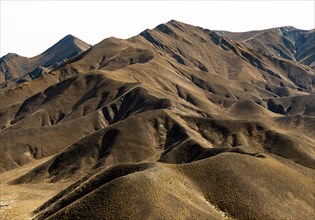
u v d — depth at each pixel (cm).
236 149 9444
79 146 13062
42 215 6431
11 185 11869
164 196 5475
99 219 5084
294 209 6353
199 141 11606
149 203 5284
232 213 5978
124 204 5238
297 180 7081
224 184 6400
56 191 10675
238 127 12938
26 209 8612
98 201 5334
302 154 10981
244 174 6700
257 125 12862
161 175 6062
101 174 6581
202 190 6297
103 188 5512
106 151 12712
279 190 6644
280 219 6047
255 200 6219
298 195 6700
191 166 6669
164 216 5156
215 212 5872
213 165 6712
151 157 12381
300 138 12400
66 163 12556
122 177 5647
